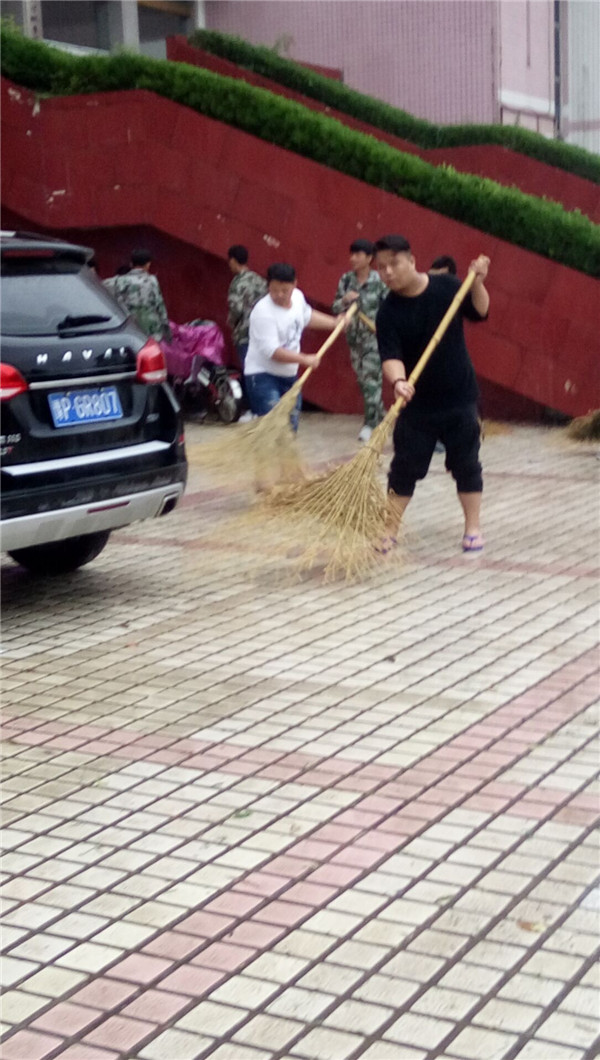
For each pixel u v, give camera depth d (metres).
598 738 4.40
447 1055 2.67
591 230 11.85
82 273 6.22
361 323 10.88
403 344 6.91
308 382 13.03
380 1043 2.72
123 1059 2.69
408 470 7.09
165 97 12.75
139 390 6.11
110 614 6.16
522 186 15.86
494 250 12.00
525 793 3.96
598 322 11.83
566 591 6.36
